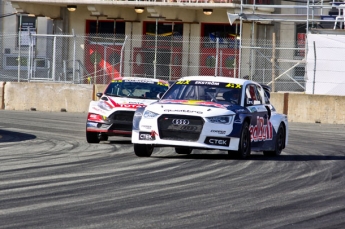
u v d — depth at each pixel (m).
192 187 22.98
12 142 37.75
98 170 26.61
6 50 81.06
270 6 64.94
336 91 61.88
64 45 77.69
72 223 16.77
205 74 74.12
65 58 77.69
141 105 37.06
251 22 72.31
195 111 29.67
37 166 27.56
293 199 21.41
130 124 36.66
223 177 25.52
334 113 57.62
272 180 25.27
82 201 19.81
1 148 34.62
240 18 65.75
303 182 25.11
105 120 36.84
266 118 33.44
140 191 21.86
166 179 24.59
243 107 31.31
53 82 65.56
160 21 76.06
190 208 19.22
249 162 30.22
